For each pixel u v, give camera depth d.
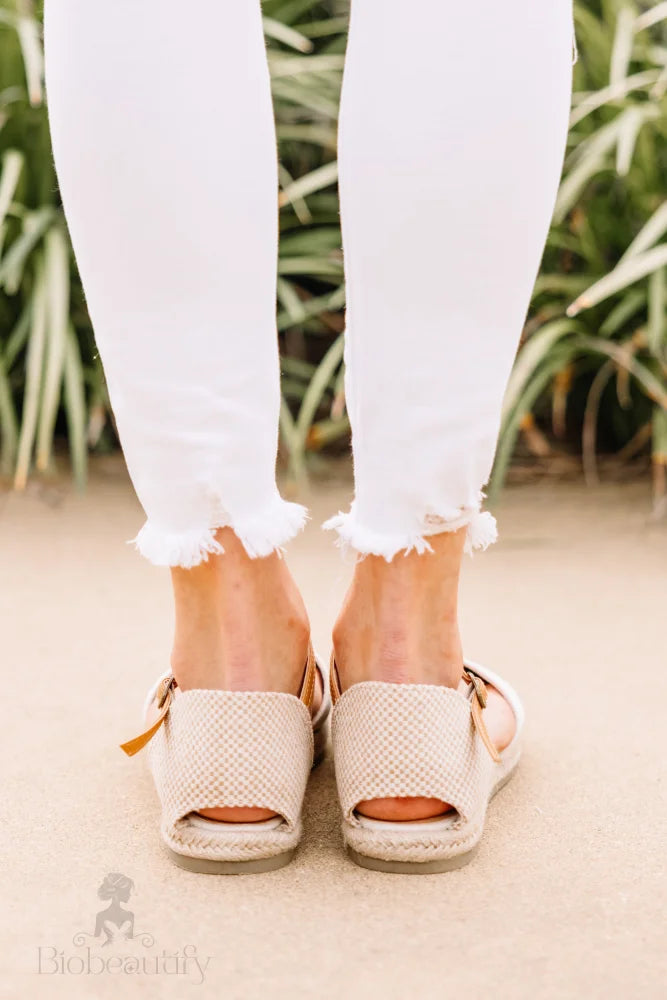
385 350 0.81
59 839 0.88
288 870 0.85
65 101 0.79
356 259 0.81
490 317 0.81
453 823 0.85
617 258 1.95
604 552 1.48
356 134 0.79
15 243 1.91
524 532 1.58
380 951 0.77
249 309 0.82
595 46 1.90
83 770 0.97
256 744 0.84
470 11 0.77
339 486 1.83
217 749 0.84
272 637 0.88
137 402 0.82
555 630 1.24
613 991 0.74
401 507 0.83
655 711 1.06
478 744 0.87
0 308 1.99
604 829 0.89
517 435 2.08
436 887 0.83
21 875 0.84
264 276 0.82
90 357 2.01
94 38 0.78
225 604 0.85
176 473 0.83
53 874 0.84
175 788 0.85
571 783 0.95
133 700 1.08
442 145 0.78
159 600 1.32
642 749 1.00
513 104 0.77
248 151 0.80
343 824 0.87
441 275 0.79
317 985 0.74
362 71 0.79
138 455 0.83
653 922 0.79
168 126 0.78
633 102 1.81
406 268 0.79
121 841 0.88
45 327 1.89
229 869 0.85
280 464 1.98
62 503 1.73
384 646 0.86
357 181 0.79
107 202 0.79
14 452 1.89
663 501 1.70
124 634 1.23
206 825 0.85
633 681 1.12
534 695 1.09
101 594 1.34
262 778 0.84
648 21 1.66
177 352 0.81
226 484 0.83
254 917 0.80
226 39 0.79
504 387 0.83
